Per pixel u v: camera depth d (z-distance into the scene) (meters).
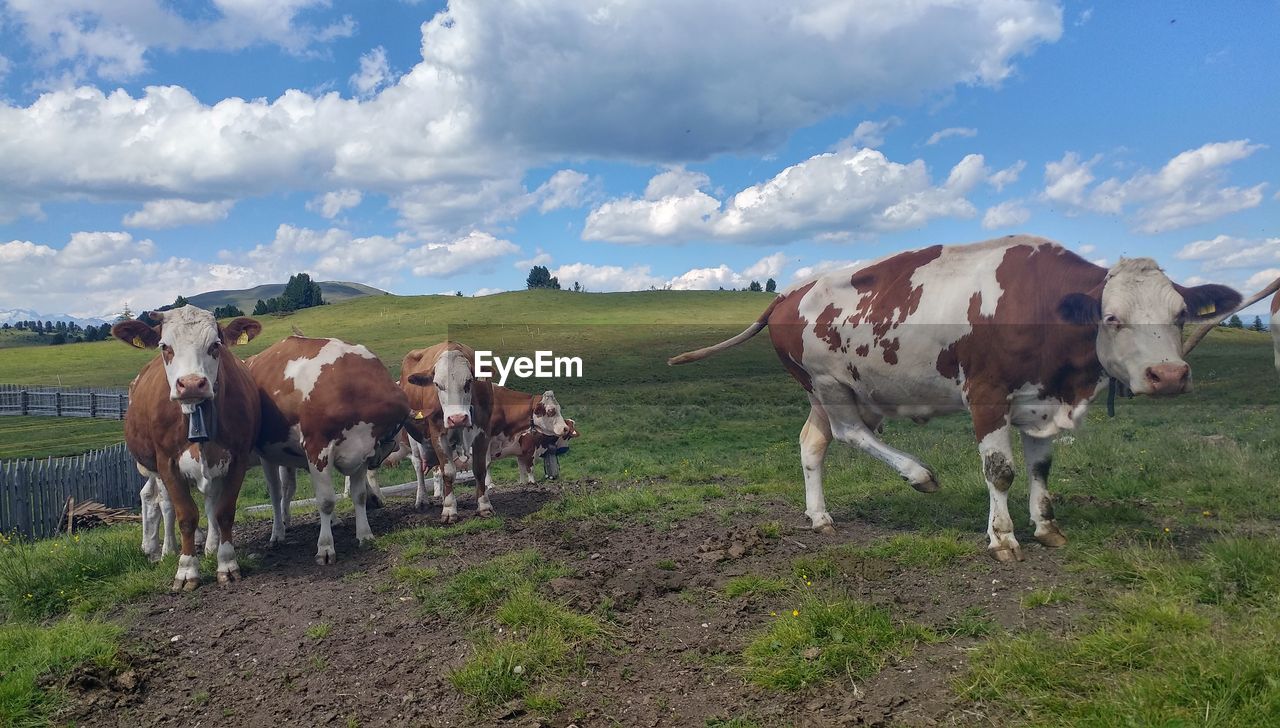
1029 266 6.24
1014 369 6.16
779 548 6.74
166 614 6.52
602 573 6.31
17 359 72.69
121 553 8.03
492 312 77.06
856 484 9.62
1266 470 8.60
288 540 8.98
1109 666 4.02
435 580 6.59
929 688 4.14
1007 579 5.56
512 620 5.30
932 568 5.88
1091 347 6.02
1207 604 4.71
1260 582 4.78
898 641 4.65
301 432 8.01
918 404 7.05
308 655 5.40
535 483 12.75
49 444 29.38
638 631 5.22
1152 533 6.28
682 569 6.37
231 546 7.46
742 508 8.43
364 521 8.48
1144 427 15.89
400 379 10.59
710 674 4.60
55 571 7.29
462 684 4.62
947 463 10.22
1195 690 3.59
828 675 4.39
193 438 6.81
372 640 5.52
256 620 6.14
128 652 5.52
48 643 5.59
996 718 3.77
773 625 5.07
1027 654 4.16
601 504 9.07
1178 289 5.70
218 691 5.04
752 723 4.02
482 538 8.01
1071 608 4.89
